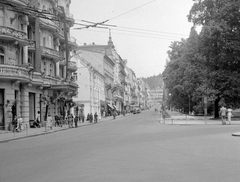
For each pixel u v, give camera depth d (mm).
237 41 42531
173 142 16875
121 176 8547
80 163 10734
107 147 15172
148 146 15195
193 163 10469
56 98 43781
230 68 44938
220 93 44219
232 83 43125
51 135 27141
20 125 30906
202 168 9570
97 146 15766
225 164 10211
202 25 47656
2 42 32281
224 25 42031
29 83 35125
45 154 13438
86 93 67125
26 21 36219
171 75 66500
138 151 13469
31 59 40125
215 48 44688
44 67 43156
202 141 17125
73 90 48094
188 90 53781
